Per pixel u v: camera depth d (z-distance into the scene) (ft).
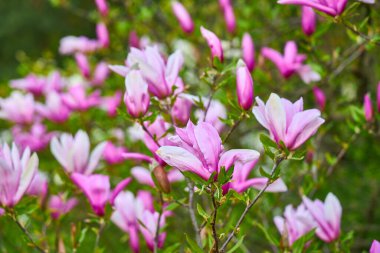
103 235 14.01
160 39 17.08
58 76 16.02
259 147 16.05
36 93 15.89
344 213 16.12
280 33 15.70
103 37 15.72
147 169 9.98
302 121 6.49
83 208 12.97
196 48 14.64
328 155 11.41
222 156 6.20
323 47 15.62
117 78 15.65
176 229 12.86
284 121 6.55
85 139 9.31
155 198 9.78
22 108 14.75
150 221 8.63
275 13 15.57
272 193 11.16
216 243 6.46
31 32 46.91
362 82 14.34
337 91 15.94
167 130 7.66
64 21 46.57
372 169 16.07
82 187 8.57
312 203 8.61
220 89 8.92
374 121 10.38
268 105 6.54
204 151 6.06
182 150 6.06
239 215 11.43
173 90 7.87
